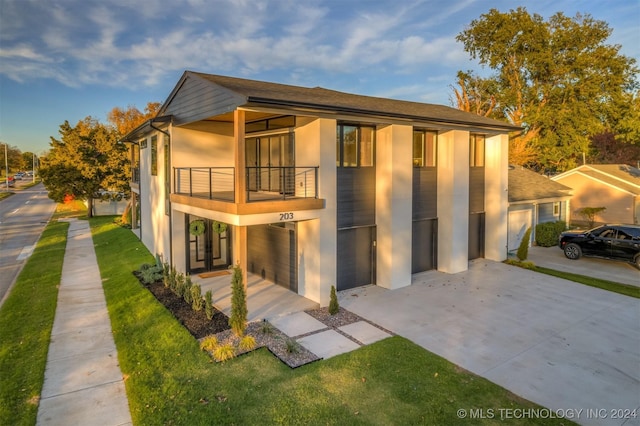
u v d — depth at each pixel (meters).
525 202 17.64
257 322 9.02
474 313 9.70
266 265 12.62
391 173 11.45
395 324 8.98
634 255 14.30
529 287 11.91
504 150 15.23
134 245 17.92
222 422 5.34
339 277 11.45
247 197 10.01
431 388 6.27
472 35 33.97
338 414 5.54
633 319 9.38
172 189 12.66
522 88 33.09
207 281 12.36
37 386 6.35
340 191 11.22
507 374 6.77
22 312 9.74
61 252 17.06
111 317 9.46
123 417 5.59
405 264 11.99
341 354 7.41
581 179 26.97
